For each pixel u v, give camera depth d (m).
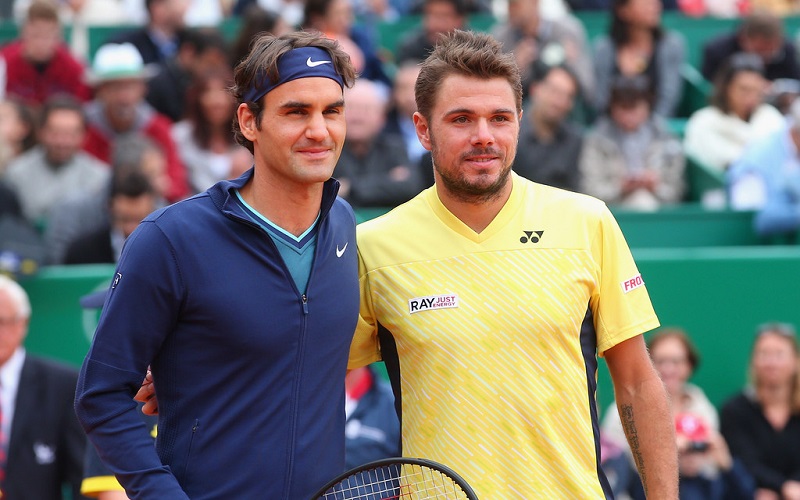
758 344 22.28
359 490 11.78
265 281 10.41
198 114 27.69
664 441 11.58
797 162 27.61
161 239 10.29
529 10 33.31
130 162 23.03
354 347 11.74
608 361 11.94
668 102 34.81
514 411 11.08
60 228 23.53
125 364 10.27
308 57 10.34
